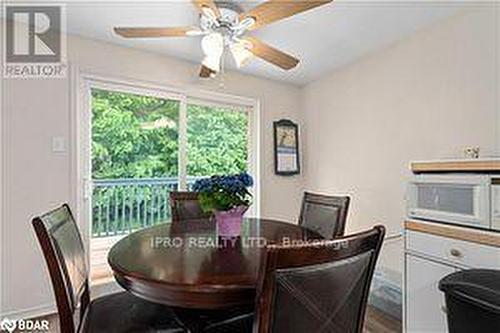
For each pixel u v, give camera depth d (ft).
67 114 8.49
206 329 4.63
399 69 9.09
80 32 8.48
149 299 3.94
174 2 7.13
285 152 12.76
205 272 3.95
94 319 4.68
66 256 4.42
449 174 5.80
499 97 6.84
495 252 5.05
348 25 8.19
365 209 10.26
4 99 7.64
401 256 8.95
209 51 6.56
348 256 3.30
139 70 9.67
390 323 7.57
